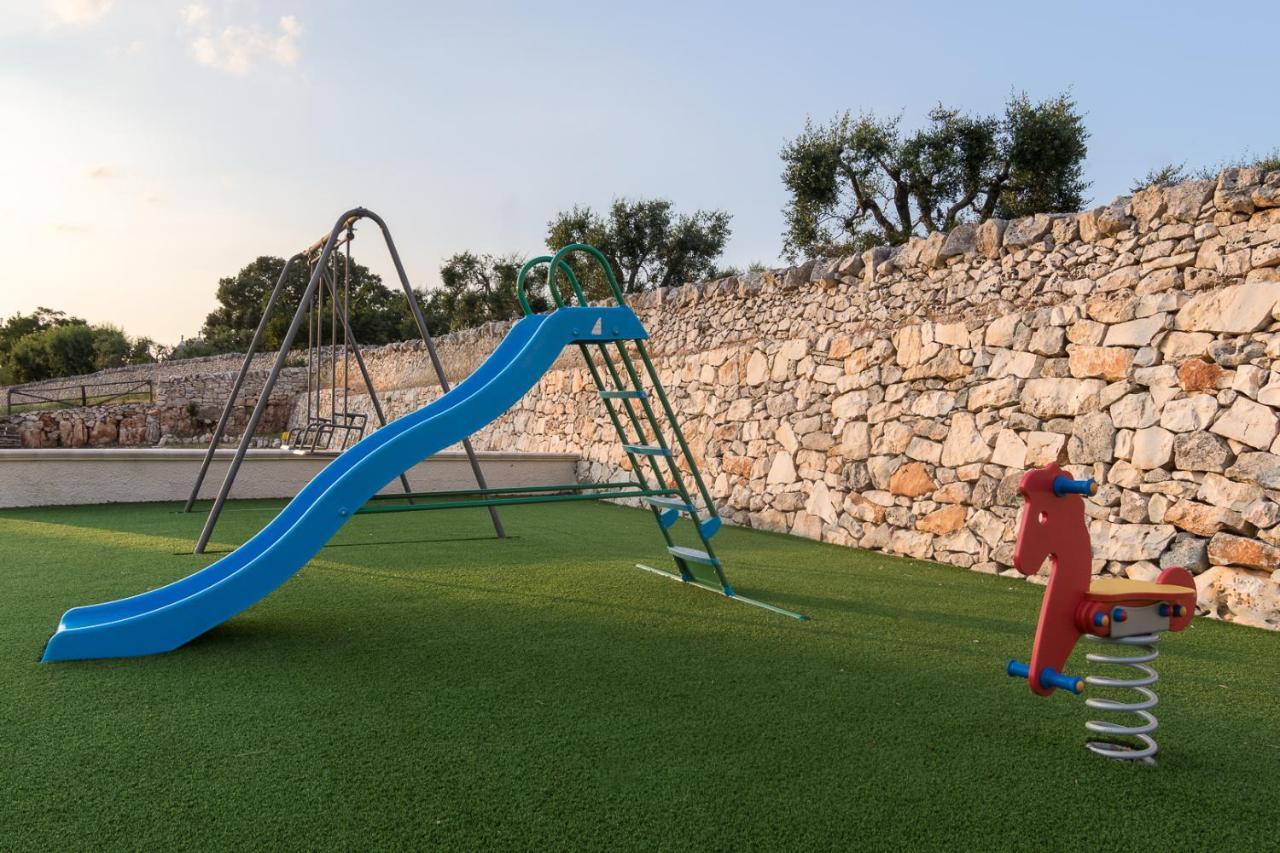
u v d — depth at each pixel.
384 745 2.26
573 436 11.21
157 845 1.69
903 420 6.38
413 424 4.47
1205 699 2.93
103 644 3.03
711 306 8.94
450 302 28.66
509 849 1.72
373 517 7.75
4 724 2.35
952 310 6.10
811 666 3.16
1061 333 5.27
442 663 3.07
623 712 2.58
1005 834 1.86
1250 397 4.22
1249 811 2.01
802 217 17.12
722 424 8.47
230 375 21.20
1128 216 4.98
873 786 2.09
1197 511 4.40
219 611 3.23
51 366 37.00
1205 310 4.47
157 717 2.44
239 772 2.06
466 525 7.32
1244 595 4.13
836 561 5.87
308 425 8.76
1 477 7.55
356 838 1.75
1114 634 2.20
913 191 16.38
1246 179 4.34
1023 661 3.29
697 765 2.19
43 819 1.78
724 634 3.63
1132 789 2.12
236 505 8.16
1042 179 15.04
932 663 3.24
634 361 10.05
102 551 5.30
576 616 3.90
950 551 5.82
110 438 18.70
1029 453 5.36
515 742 2.31
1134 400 4.78
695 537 6.93
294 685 2.77
